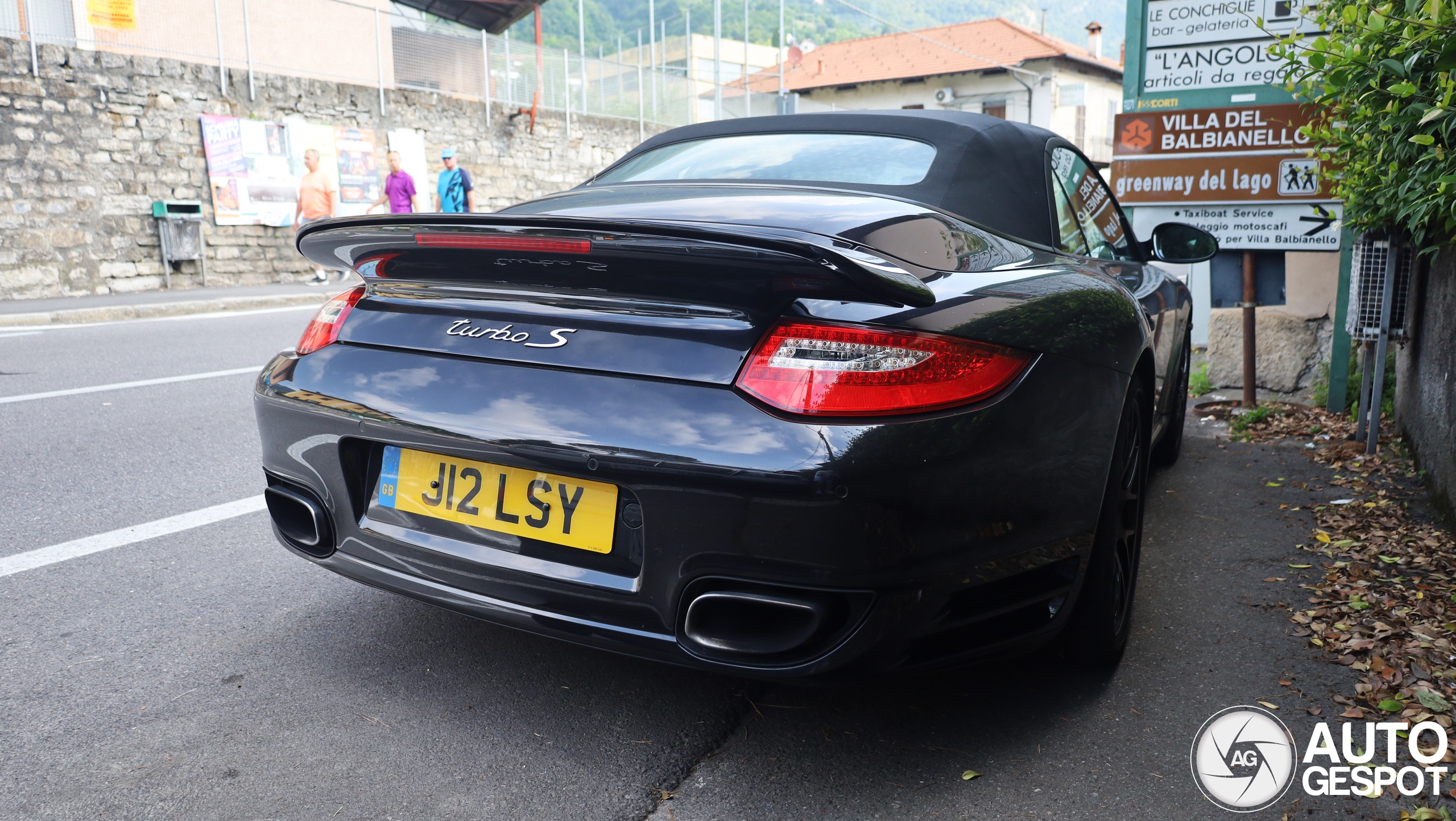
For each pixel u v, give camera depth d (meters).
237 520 3.20
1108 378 1.95
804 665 1.57
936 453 1.55
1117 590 2.13
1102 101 39.62
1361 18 3.00
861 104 39.91
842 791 1.74
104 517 3.21
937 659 1.68
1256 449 4.43
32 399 5.17
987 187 2.53
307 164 13.34
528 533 1.73
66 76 11.72
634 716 1.99
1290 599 2.66
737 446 1.52
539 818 1.65
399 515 1.88
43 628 2.35
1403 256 3.99
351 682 2.11
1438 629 2.42
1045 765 1.83
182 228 12.73
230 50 13.45
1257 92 5.30
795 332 1.56
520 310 1.76
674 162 2.74
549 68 18.34
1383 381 4.59
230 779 1.74
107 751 1.82
